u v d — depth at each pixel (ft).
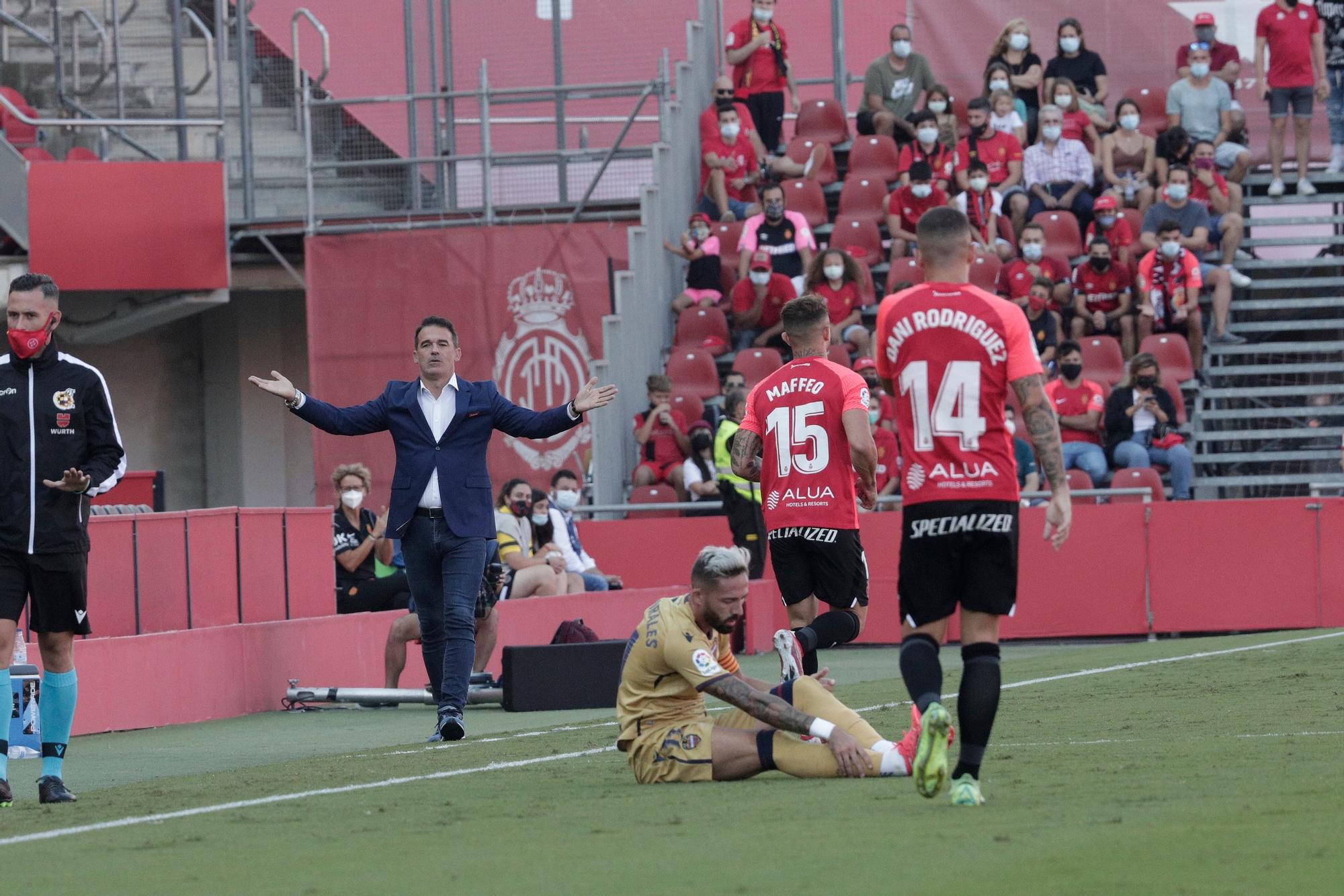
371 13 219.61
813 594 89.92
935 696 57.72
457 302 211.41
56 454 73.46
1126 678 122.31
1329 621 175.01
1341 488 194.59
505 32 220.84
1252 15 227.81
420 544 103.65
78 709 112.16
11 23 223.71
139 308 218.59
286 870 49.96
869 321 213.46
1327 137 228.43
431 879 47.26
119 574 119.96
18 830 63.41
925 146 219.61
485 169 215.51
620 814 59.72
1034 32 230.68
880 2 237.66
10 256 209.05
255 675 127.85
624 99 222.48
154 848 56.34
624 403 202.59
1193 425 205.77
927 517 58.18
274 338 249.34
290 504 250.98
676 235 223.92
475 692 124.57
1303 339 217.36
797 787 65.05
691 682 67.82
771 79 233.55
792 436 88.89
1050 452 58.80
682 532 183.32
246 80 216.95
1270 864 44.80
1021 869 44.96
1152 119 229.66
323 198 218.38
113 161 212.84
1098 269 206.08
